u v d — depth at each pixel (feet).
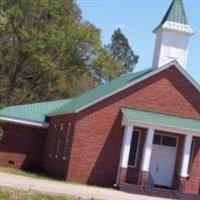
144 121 134.51
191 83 143.95
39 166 164.96
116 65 240.32
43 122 164.45
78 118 138.21
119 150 139.13
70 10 224.74
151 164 140.36
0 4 187.01
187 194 134.31
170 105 142.82
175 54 146.82
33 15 216.33
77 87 240.73
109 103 139.85
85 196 97.55
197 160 141.49
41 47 213.46
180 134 140.05
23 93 231.91
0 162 162.81
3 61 226.99
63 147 146.10
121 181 133.39
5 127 163.63
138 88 141.49
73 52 224.74
